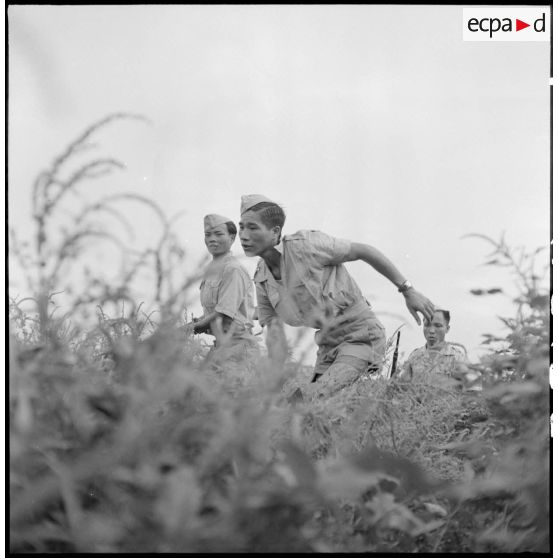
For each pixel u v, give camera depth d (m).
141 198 1.00
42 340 1.06
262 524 0.85
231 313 2.48
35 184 1.00
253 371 1.18
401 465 1.15
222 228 3.18
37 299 1.02
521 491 1.24
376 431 1.53
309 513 0.89
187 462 0.91
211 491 0.89
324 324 1.10
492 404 1.52
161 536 0.81
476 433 1.65
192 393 0.98
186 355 1.15
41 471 0.89
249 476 0.88
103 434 0.91
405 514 1.06
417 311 3.10
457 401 1.80
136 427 0.87
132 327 1.06
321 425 1.23
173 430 0.92
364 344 2.98
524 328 1.46
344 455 1.13
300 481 0.85
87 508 0.92
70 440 0.91
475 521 1.25
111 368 1.12
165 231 1.00
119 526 0.83
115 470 0.85
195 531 0.80
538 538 1.24
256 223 3.21
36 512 0.89
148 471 0.84
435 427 1.73
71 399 0.92
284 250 3.23
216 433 0.89
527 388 1.36
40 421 0.91
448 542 1.21
